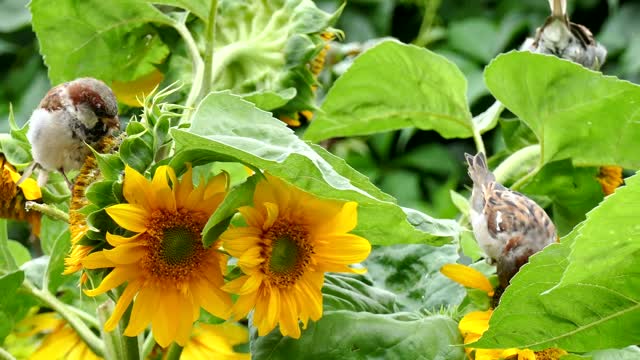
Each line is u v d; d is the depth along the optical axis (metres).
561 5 2.42
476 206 2.27
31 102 4.01
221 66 2.22
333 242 1.89
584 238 1.82
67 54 2.29
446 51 4.07
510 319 1.91
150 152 1.88
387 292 2.07
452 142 4.09
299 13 2.25
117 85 2.33
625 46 3.93
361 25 4.11
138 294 1.88
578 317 1.91
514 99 2.27
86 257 1.86
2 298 2.07
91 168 1.94
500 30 4.05
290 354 1.95
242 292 1.87
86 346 2.19
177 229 1.88
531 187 2.37
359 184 1.90
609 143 2.26
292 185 1.86
